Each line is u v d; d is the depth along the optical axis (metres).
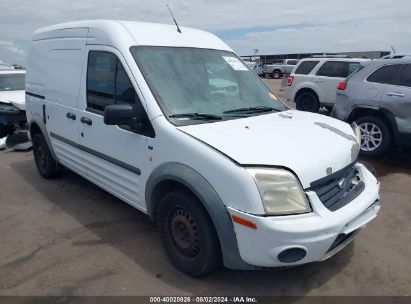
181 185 3.02
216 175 2.67
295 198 2.58
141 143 3.31
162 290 2.97
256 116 3.50
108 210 4.52
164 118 3.13
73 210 4.54
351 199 2.93
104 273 3.21
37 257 3.49
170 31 3.93
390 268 3.26
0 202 4.86
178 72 3.53
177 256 3.18
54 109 4.79
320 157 2.81
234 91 3.79
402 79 6.14
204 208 2.83
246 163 2.58
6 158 7.13
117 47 3.57
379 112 6.41
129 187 3.61
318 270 3.22
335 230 2.62
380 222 4.15
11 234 3.97
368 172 3.45
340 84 6.96
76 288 3.02
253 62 41.94
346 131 3.50
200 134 2.91
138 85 3.30
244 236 2.58
